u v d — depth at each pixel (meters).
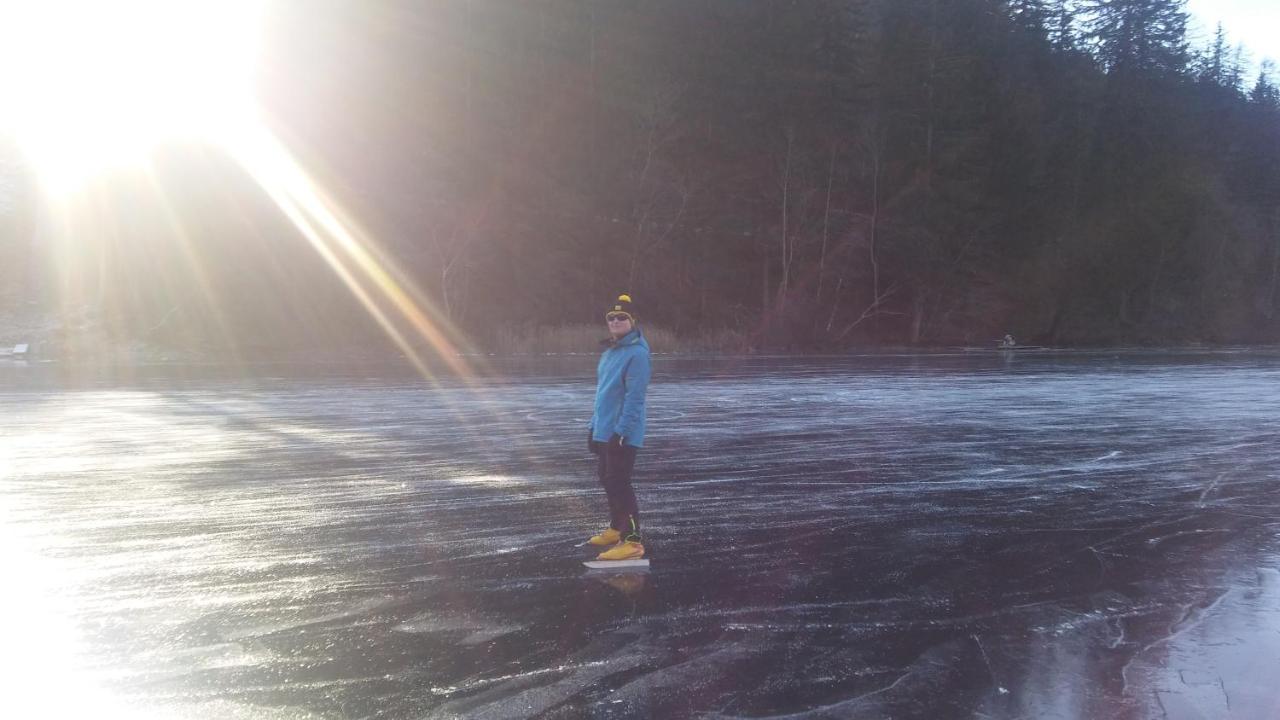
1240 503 9.03
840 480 10.06
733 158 54.06
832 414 16.25
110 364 30.03
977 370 29.44
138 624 5.27
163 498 8.78
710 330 47.75
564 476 10.12
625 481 6.77
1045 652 5.00
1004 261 59.28
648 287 49.34
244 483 9.58
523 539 7.36
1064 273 61.09
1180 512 8.59
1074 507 8.78
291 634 5.13
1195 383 24.17
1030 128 60.78
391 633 5.16
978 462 11.29
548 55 53.44
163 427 13.97
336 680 4.49
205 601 5.70
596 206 50.88
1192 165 68.38
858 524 8.00
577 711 4.16
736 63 54.41
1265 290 71.25
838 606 5.75
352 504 8.61
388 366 29.23
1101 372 28.72
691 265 51.38
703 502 8.87
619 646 4.98
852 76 55.56
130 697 4.29
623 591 6.00
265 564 6.54
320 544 7.12
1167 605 5.86
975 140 55.84
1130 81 71.19
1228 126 76.62
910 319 55.50
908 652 4.97
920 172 54.56
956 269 55.47
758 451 12.03
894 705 4.29
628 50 53.88
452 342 39.59
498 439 12.89
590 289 47.56
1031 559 6.92
